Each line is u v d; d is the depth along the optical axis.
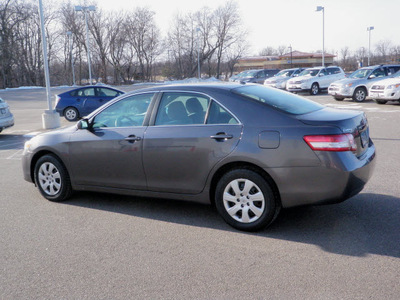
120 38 64.00
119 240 4.17
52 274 3.47
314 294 3.01
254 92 4.55
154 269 3.50
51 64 67.94
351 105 17.78
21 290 3.22
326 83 25.70
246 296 3.02
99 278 3.38
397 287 3.06
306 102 4.71
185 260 3.66
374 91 17.25
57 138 5.37
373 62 75.31
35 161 5.74
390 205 4.94
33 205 5.43
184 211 5.03
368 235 4.07
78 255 3.83
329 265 3.46
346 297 2.95
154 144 4.61
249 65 85.81
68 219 4.85
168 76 70.44
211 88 4.52
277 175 3.98
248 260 3.62
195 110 4.51
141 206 5.27
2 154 9.41
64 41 65.75
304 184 3.93
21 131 13.33
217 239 4.12
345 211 4.79
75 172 5.27
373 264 3.45
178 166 4.51
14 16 60.09
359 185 4.02
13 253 3.92
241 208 4.24
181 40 68.25
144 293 3.12
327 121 3.94
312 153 3.87
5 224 4.73
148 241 4.12
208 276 3.35
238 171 4.18
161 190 4.71
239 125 4.20
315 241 3.97
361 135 4.23
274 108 4.18
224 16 67.00
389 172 6.51
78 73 69.06
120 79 66.56
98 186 5.16
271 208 4.09
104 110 5.14
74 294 3.13
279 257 3.65
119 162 4.89
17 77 64.19
